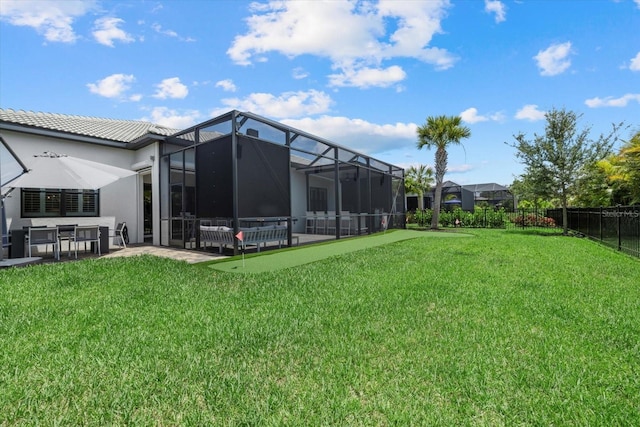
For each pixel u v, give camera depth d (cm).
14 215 916
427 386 213
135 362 246
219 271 588
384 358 252
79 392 208
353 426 175
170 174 1030
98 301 399
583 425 176
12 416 184
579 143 1412
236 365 243
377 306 378
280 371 234
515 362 244
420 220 2202
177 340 288
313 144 1123
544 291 443
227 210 822
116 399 199
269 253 840
